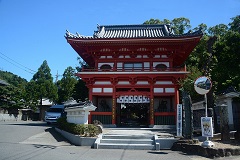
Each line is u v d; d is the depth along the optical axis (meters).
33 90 57.66
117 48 25.23
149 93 24.00
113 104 23.88
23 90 54.38
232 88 19.66
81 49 26.55
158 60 25.39
